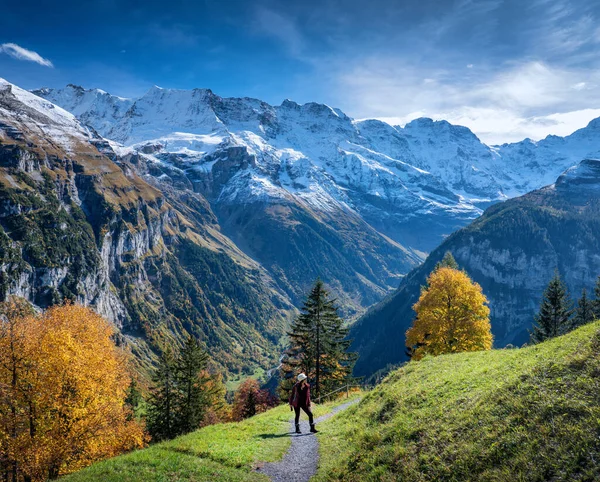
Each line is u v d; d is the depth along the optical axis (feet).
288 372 190.19
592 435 32.27
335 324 184.34
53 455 103.81
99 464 56.49
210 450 61.87
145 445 141.28
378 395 84.12
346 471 49.57
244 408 228.22
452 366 79.05
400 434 51.85
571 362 44.83
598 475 28.35
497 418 42.34
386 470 45.03
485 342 159.43
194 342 210.79
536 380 45.32
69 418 111.14
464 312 163.73
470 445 40.40
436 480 38.78
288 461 58.54
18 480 109.29
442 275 174.70
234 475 52.31
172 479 50.24
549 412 38.06
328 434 70.18
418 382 75.15
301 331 180.45
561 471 31.07
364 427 64.59
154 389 209.46
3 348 106.63
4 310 111.75
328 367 184.85
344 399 142.92
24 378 107.55
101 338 138.31
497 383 51.80
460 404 52.01
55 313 137.69
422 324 168.55
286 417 94.73
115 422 124.47
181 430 201.16
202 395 211.20
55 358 106.83
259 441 68.23
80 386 111.86
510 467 34.47
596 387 37.78
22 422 107.04
